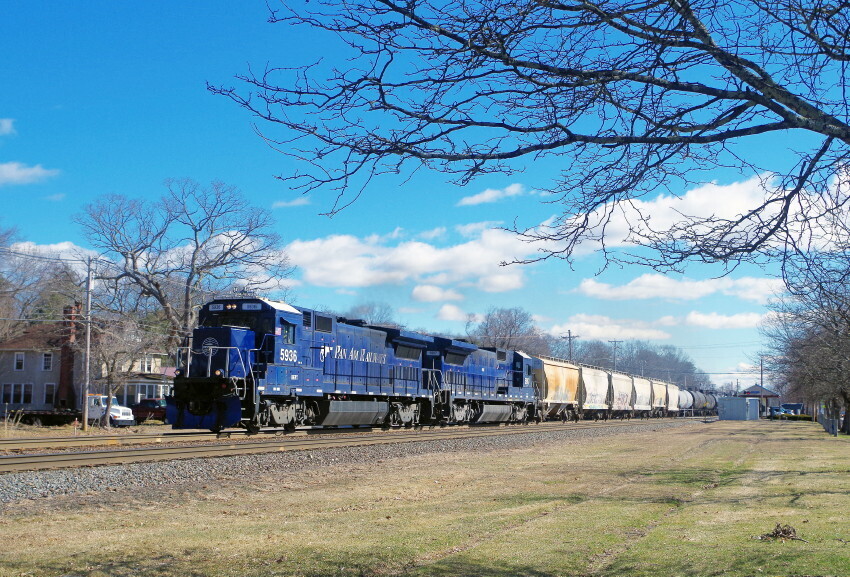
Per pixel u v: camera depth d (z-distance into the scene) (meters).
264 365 26.02
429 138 6.32
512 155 6.30
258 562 8.62
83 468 17.02
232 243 57.66
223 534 10.22
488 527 10.69
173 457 19.69
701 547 9.16
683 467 20.14
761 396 120.62
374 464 20.20
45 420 49.31
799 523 10.79
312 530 10.52
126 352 52.38
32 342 65.06
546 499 13.72
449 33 5.97
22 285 60.12
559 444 29.59
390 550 9.18
